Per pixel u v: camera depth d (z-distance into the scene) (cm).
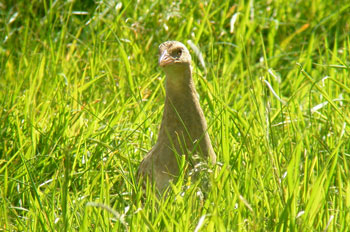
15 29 1325
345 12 1391
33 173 837
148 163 764
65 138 891
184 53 755
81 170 854
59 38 1252
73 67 1134
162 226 646
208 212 659
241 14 1280
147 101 1010
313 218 636
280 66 1281
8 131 941
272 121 884
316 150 771
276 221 659
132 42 1173
